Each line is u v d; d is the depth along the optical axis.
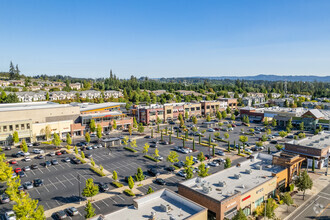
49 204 53.09
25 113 103.12
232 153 88.81
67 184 63.09
